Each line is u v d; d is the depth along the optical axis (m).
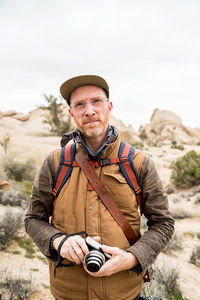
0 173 10.97
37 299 3.00
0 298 2.75
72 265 1.28
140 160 1.38
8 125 28.84
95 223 1.27
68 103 1.54
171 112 71.81
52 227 1.37
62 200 1.35
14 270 3.55
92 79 1.38
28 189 9.47
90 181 1.33
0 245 4.18
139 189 1.36
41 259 4.12
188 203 10.83
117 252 1.15
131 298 1.30
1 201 7.16
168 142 52.03
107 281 1.25
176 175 14.49
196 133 60.19
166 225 1.34
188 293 3.81
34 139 19.39
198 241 6.59
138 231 1.38
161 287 3.52
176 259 5.25
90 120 1.37
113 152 1.38
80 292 1.28
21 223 4.92
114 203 1.31
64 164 1.41
